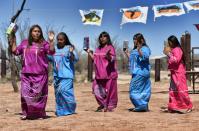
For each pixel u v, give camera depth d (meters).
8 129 9.73
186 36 23.48
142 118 10.97
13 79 20.34
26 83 10.91
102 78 12.19
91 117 11.14
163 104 14.59
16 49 11.01
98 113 11.93
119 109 13.03
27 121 10.75
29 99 10.90
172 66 12.14
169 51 12.16
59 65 11.53
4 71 30.88
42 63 10.89
